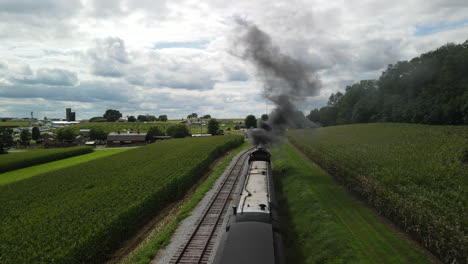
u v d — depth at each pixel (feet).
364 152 117.39
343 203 64.49
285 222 63.05
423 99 226.38
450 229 39.42
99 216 60.39
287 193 81.41
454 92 195.21
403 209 48.91
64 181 95.81
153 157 147.13
